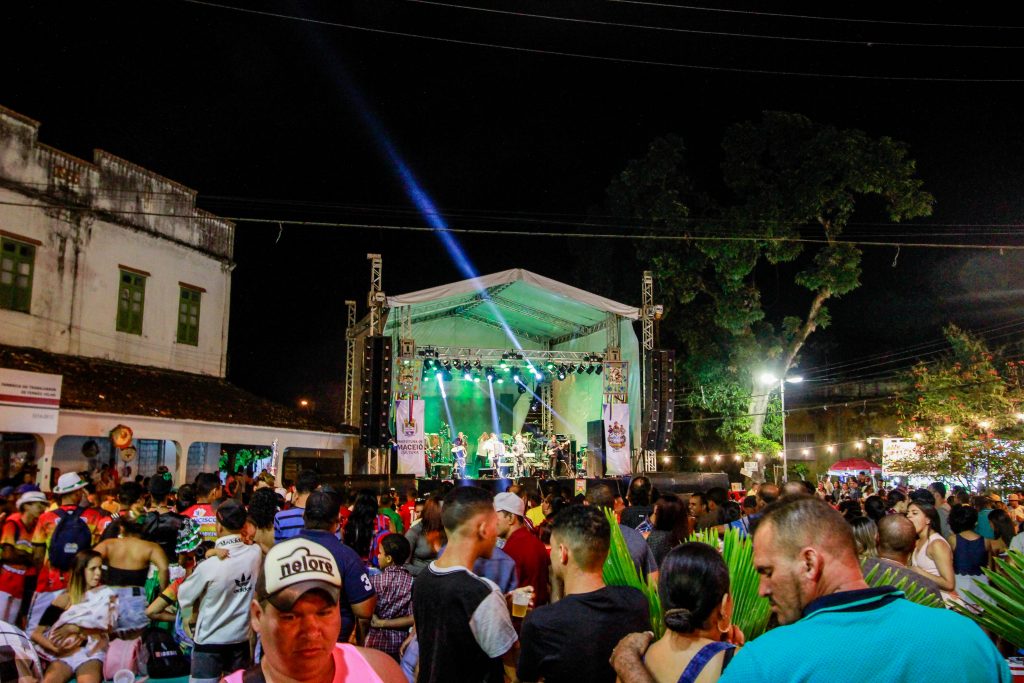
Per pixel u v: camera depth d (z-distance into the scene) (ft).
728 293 101.60
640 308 81.66
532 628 12.08
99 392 59.88
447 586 13.20
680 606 9.62
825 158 97.04
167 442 71.46
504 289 83.46
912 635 7.09
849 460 94.22
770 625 11.41
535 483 71.00
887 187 95.76
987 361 89.81
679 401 107.55
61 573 26.58
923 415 91.91
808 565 7.68
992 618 10.70
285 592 7.19
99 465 63.52
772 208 98.84
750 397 102.78
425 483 71.26
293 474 74.54
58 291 63.16
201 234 80.28
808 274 101.04
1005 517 28.50
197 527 23.21
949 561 21.02
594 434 83.20
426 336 94.99
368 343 71.46
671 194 102.42
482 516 13.91
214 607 17.80
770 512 8.14
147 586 22.20
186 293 78.13
